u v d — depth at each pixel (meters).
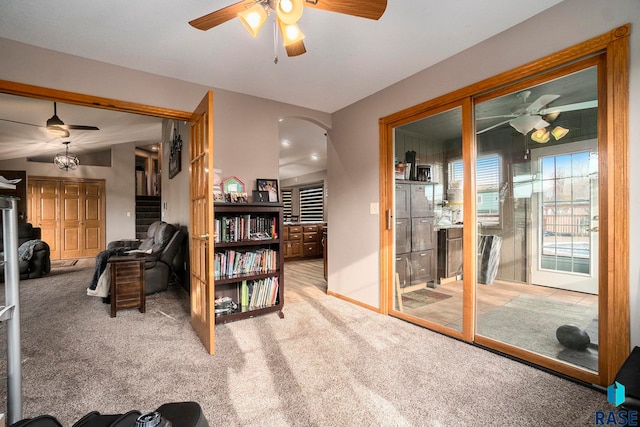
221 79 2.92
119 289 3.11
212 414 1.58
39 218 6.80
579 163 1.96
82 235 7.17
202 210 2.54
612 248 1.72
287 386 1.84
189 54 2.46
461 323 2.54
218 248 3.11
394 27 2.12
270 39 2.25
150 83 2.77
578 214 1.97
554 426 1.49
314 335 2.60
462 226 2.52
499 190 2.34
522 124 2.21
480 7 1.92
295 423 1.52
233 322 2.89
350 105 3.58
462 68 2.45
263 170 3.37
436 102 2.62
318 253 7.38
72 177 7.02
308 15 1.99
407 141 2.98
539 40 2.00
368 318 3.03
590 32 1.79
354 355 2.23
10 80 2.22
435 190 2.73
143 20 2.02
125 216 7.55
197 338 2.55
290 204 9.48
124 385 1.85
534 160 2.16
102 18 2.00
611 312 1.72
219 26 2.09
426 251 2.80
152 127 6.05
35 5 1.86
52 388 1.81
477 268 2.46
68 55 2.43
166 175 5.72
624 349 1.68
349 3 1.46
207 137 2.35
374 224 3.26
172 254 3.98
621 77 1.67
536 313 2.16
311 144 5.93
